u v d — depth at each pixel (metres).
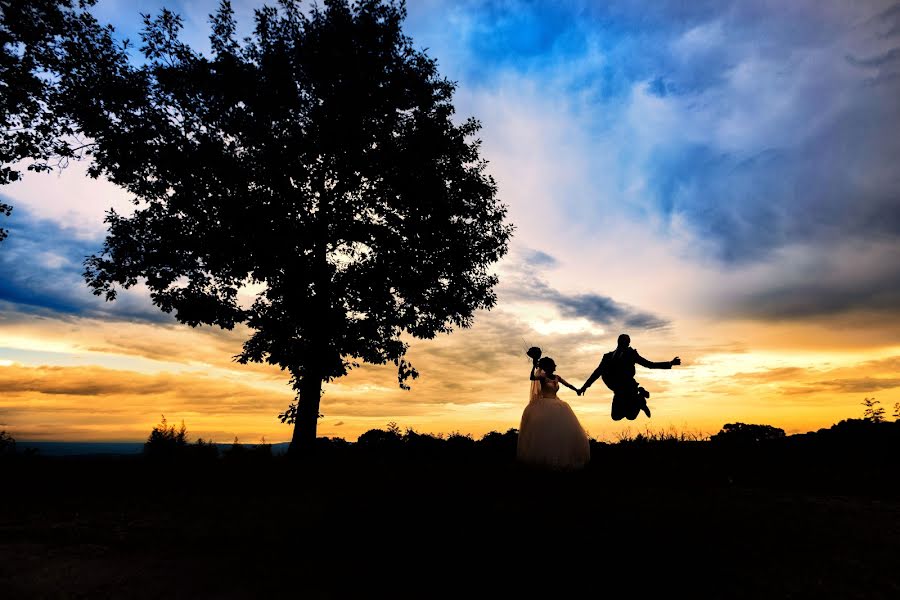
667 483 7.18
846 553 4.01
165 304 12.05
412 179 13.27
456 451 11.66
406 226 13.39
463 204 14.08
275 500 6.73
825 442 9.69
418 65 14.64
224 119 12.72
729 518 5.13
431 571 3.89
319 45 13.30
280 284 12.58
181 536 4.96
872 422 10.21
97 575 3.86
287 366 12.47
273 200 12.45
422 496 6.54
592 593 3.38
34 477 8.88
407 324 13.66
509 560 4.05
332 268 12.98
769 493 6.45
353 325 12.83
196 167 11.95
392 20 14.05
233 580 3.78
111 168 12.01
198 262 12.49
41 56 12.48
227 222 11.87
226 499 6.86
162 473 9.50
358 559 4.21
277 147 12.62
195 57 12.52
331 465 10.21
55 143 13.18
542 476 7.52
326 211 13.26
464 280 14.05
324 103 13.45
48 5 12.08
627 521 5.04
